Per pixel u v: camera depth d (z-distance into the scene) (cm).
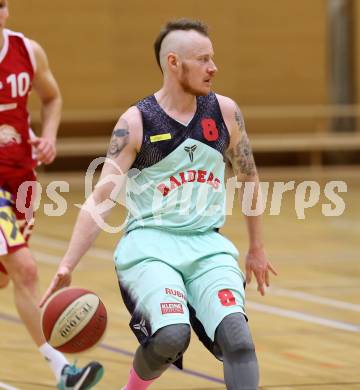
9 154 1038
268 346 1277
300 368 1158
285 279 1809
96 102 3847
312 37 4047
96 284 1758
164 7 3900
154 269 820
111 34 3844
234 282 823
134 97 3888
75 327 811
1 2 1010
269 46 4012
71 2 3781
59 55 3788
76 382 972
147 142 834
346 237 2391
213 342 805
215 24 3947
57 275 820
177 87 838
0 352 1244
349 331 1368
